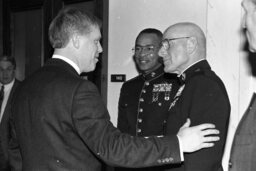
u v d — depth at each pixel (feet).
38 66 12.00
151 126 7.16
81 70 4.68
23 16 12.53
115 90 9.91
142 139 4.17
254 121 4.10
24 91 4.39
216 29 7.96
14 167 4.75
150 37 7.66
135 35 9.54
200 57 5.57
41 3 11.77
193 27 5.59
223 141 4.82
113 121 9.91
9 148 4.81
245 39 7.54
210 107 4.84
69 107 4.06
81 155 4.21
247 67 7.55
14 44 12.85
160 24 9.03
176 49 5.56
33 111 4.21
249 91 7.54
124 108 7.77
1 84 9.93
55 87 4.17
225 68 7.83
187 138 4.22
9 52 12.88
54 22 4.54
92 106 4.08
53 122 4.11
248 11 4.07
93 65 4.78
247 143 4.09
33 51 12.18
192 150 4.21
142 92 7.62
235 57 7.70
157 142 4.16
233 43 7.72
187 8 8.50
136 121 7.45
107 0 10.02
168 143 4.16
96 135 4.01
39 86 4.28
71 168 4.13
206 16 8.13
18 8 12.55
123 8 9.76
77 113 4.03
